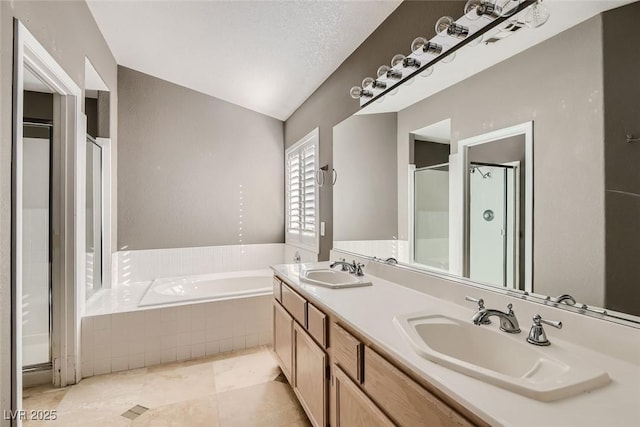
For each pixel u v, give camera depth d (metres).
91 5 2.41
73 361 2.24
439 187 1.61
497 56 1.29
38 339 2.26
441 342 1.19
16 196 1.38
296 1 2.11
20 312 1.40
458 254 1.49
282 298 2.27
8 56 1.36
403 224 1.89
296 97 3.48
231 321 2.82
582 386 0.74
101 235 3.12
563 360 0.88
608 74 0.93
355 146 2.40
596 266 0.96
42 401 2.04
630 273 0.89
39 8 1.66
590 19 0.97
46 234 2.25
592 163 0.97
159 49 3.00
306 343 1.73
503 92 1.27
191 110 3.74
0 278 1.30
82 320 2.36
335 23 2.23
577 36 1.01
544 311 1.09
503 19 1.23
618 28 0.90
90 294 2.81
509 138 1.23
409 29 1.89
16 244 1.38
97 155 2.99
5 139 1.34
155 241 3.56
